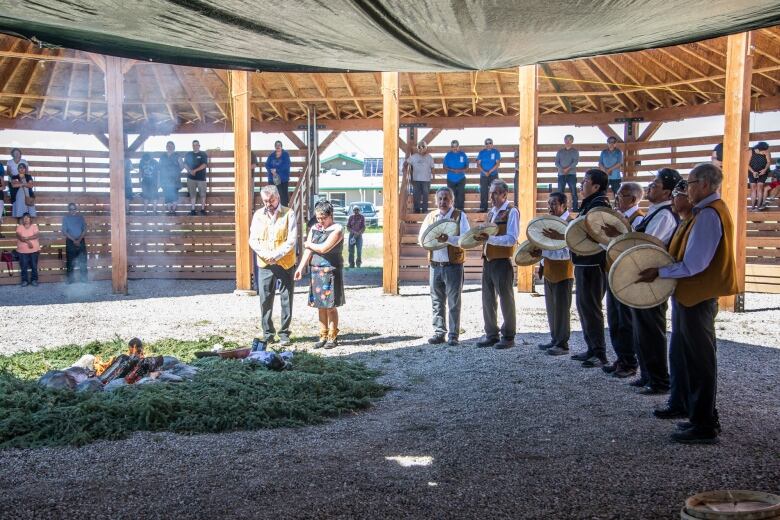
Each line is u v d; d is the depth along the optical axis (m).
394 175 13.76
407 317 11.00
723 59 15.76
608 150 18.11
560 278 7.78
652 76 17.62
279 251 8.45
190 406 5.39
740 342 8.80
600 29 5.32
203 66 6.60
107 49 5.89
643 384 6.34
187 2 4.45
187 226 18.61
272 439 4.90
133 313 11.72
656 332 6.01
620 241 4.95
